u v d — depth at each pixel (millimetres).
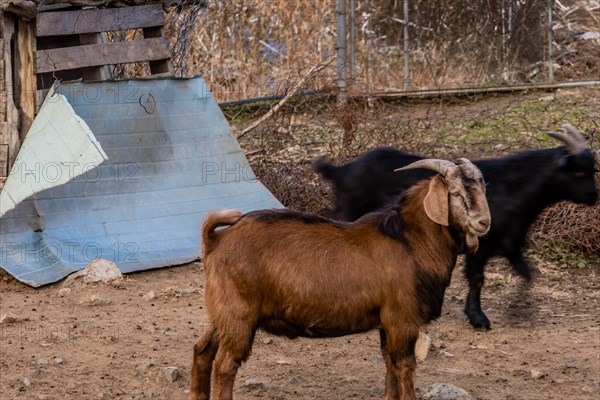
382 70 15641
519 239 7883
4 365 6719
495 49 15828
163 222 9180
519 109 13703
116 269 8508
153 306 8008
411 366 5621
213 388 5582
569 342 7461
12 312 7773
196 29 14172
